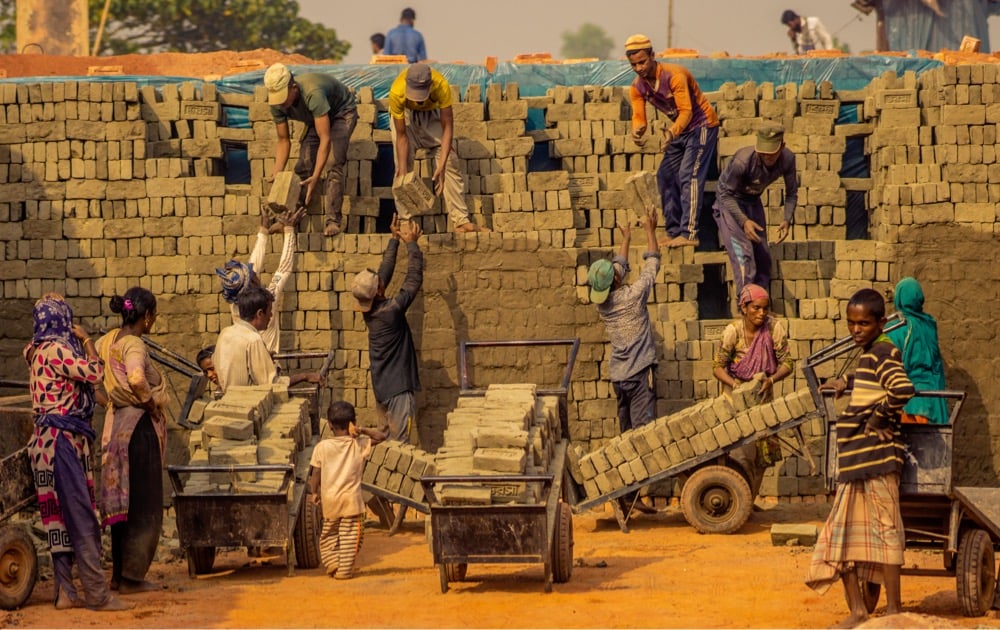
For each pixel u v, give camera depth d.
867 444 7.76
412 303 13.93
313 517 10.39
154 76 15.13
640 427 12.35
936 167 13.59
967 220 13.52
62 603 8.71
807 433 13.50
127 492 9.17
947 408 12.79
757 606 8.55
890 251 13.53
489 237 13.92
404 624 8.10
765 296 12.20
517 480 8.91
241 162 15.12
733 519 11.89
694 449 11.88
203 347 13.91
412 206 13.53
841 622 7.82
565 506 9.59
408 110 13.64
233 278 12.28
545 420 10.29
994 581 8.33
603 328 13.88
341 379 13.87
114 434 9.22
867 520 7.75
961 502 8.09
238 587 9.50
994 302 13.47
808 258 13.78
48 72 18.69
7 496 8.66
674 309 13.78
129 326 9.48
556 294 13.91
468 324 13.92
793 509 13.16
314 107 13.38
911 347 12.39
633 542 11.60
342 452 10.00
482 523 8.97
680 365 13.66
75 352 8.88
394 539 12.19
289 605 8.76
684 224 13.54
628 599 8.82
